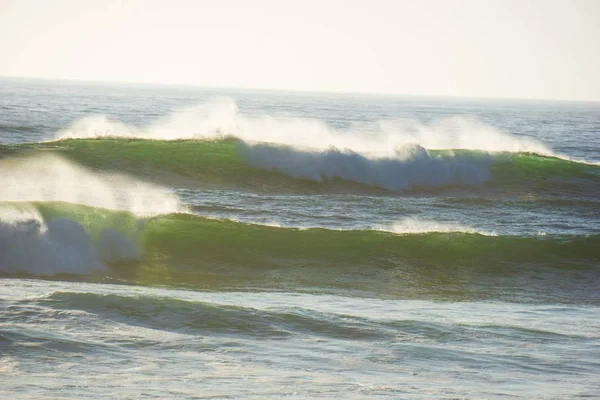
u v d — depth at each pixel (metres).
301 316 39.25
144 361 30.69
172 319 36.88
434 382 29.91
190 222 63.97
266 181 103.69
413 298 52.28
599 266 63.41
